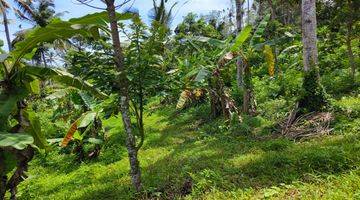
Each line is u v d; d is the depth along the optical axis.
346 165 5.79
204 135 11.27
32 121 6.52
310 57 10.84
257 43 10.66
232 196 5.56
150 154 10.14
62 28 5.75
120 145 12.32
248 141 9.33
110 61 6.44
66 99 12.79
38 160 12.14
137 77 6.49
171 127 14.64
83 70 6.38
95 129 11.39
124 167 9.31
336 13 13.53
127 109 6.53
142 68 6.42
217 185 6.09
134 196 6.48
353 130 8.07
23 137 4.93
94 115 7.25
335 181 5.27
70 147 12.34
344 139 7.38
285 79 14.06
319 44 18.23
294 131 9.07
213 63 11.64
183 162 8.06
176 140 11.81
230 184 6.04
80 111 11.55
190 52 13.30
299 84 13.19
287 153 7.06
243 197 5.41
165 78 6.92
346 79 13.20
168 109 19.78
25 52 5.96
